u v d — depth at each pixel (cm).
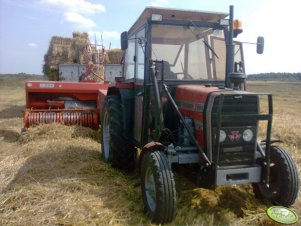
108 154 594
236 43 507
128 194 466
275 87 3806
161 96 457
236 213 420
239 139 404
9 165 570
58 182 487
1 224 372
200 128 409
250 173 405
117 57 1389
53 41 1424
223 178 392
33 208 406
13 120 1102
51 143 704
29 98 932
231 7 477
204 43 500
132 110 571
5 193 447
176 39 489
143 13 495
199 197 454
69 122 837
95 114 858
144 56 489
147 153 416
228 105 393
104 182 503
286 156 428
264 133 838
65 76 1255
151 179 415
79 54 1405
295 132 858
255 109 404
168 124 460
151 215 398
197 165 424
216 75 502
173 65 486
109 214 404
